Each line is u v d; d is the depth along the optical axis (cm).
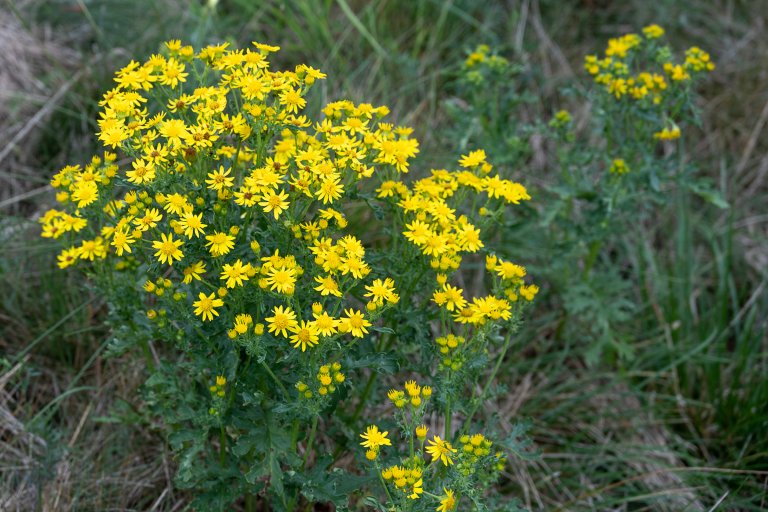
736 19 136
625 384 98
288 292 64
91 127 104
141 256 76
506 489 88
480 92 97
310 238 67
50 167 101
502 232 98
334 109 71
